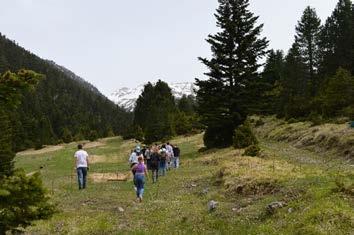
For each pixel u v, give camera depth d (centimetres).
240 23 4850
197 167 3259
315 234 1048
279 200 1452
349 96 5119
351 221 1080
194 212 1562
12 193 797
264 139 5381
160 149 3152
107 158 5156
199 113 4872
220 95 4750
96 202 1895
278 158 3158
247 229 1226
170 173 3045
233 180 1980
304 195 1377
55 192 2253
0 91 821
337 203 1201
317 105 5750
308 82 8469
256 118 7544
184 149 5394
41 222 1502
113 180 2952
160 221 1474
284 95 7394
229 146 4488
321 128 4200
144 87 8819
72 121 17162
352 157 3002
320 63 8706
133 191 2261
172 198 1936
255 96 4850
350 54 7856
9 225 827
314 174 1836
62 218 1557
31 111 16038
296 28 9138
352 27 8019
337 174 1623
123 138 9056
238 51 4828
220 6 4903
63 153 6400
